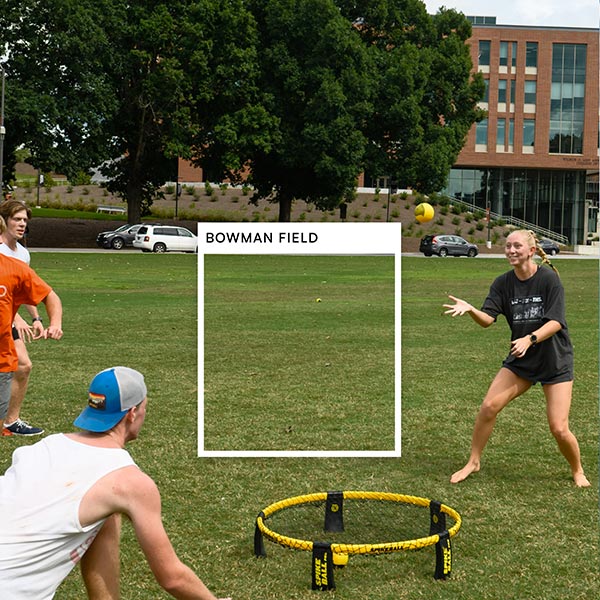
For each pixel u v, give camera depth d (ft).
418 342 44.70
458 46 170.40
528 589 14.07
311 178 173.27
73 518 9.45
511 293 20.21
